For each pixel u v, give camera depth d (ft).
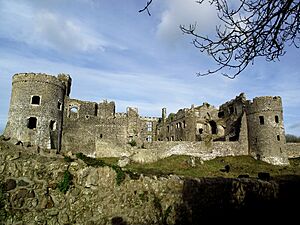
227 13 19.13
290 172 115.44
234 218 47.16
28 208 29.73
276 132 150.92
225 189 48.26
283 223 46.98
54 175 32.32
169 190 41.50
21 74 138.82
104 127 167.63
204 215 43.98
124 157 137.39
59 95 147.13
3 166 29.94
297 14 18.34
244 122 162.30
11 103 138.31
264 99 155.74
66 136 153.89
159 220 38.81
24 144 33.17
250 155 155.74
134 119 176.96
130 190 37.68
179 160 136.05
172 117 216.33
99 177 35.29
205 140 168.96
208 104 203.21
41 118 136.05
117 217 35.19
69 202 32.24
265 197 53.83
